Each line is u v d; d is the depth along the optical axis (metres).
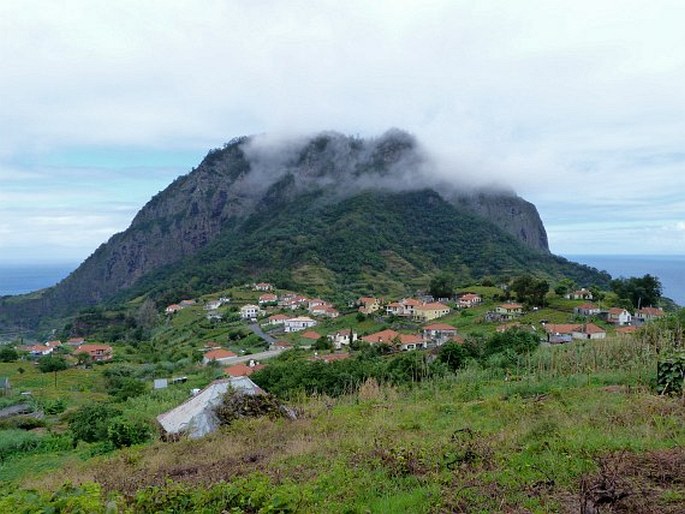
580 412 10.79
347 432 12.03
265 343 75.75
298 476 8.38
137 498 7.09
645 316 58.16
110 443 20.56
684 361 12.81
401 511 6.14
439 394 18.59
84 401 43.72
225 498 7.00
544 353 23.47
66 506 5.70
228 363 60.84
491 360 25.00
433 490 6.54
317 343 64.81
